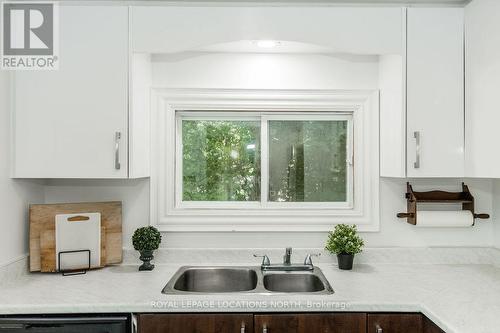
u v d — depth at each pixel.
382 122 2.21
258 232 2.25
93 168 1.91
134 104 1.95
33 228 1.97
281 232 2.25
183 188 2.36
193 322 1.57
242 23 1.96
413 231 2.27
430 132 1.96
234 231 2.23
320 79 2.26
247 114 2.35
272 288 2.03
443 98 1.96
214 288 2.13
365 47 1.97
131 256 2.21
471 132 1.91
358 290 1.71
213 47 2.13
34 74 1.90
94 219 2.07
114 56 1.92
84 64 1.92
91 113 1.91
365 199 2.25
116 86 1.92
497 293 1.68
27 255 2.00
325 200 2.37
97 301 1.58
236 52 2.23
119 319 1.55
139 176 2.03
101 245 2.08
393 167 2.06
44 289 1.74
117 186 2.23
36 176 1.90
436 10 1.98
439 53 1.97
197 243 2.24
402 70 1.96
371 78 2.27
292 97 2.24
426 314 1.50
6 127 1.85
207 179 2.37
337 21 1.97
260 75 2.25
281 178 2.36
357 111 2.28
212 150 2.38
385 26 1.97
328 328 1.57
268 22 1.96
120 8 1.93
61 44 1.91
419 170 1.95
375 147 2.25
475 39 1.88
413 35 1.97
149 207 2.23
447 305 1.53
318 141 2.37
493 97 1.75
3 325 1.54
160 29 1.94
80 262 2.02
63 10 1.91
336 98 2.25
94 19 1.92
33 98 1.90
